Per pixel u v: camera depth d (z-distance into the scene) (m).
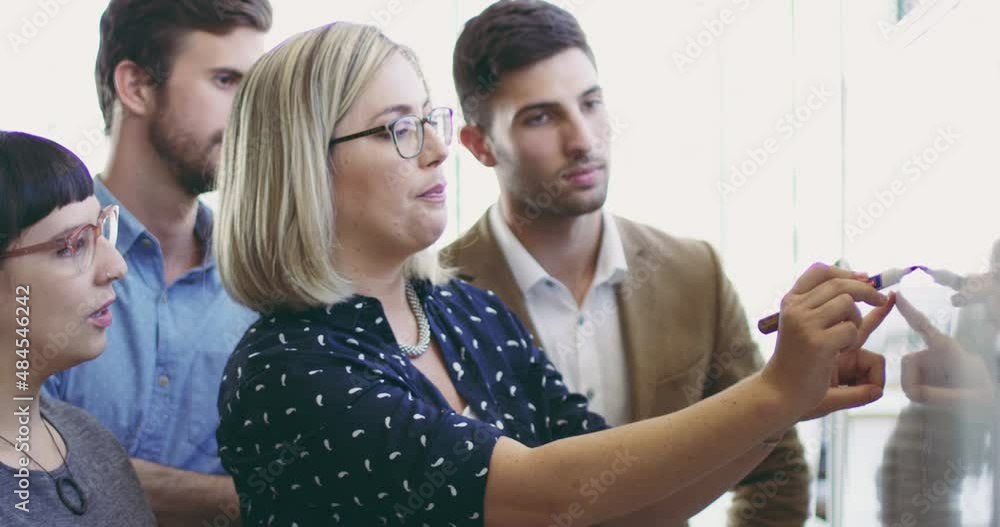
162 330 1.53
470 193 1.91
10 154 0.99
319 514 0.96
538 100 1.48
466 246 1.62
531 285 1.56
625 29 2.04
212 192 1.57
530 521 0.89
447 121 1.06
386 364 0.99
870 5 1.41
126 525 1.09
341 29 1.03
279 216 1.00
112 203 1.55
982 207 0.85
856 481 1.39
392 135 1.00
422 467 0.90
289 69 1.01
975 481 0.88
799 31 1.93
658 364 1.59
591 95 1.51
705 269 1.65
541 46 1.47
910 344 1.11
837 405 0.94
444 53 1.95
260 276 1.02
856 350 0.97
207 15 1.53
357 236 1.03
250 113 1.03
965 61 0.91
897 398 1.18
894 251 1.20
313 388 0.94
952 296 0.95
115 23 1.53
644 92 2.05
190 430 1.54
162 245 1.56
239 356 1.01
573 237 1.59
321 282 0.99
